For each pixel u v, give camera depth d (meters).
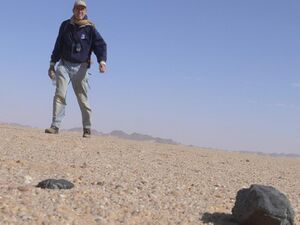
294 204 3.32
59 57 5.59
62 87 5.54
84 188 2.87
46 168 3.36
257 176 4.58
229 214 2.79
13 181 2.85
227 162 5.59
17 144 4.33
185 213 2.70
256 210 2.54
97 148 4.85
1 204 2.36
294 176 5.09
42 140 4.81
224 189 3.49
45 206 2.43
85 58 5.56
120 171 3.61
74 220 2.32
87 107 5.77
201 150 7.28
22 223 2.19
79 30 5.48
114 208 2.58
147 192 3.00
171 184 3.36
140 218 2.50
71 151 4.34
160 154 5.26
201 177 3.91
